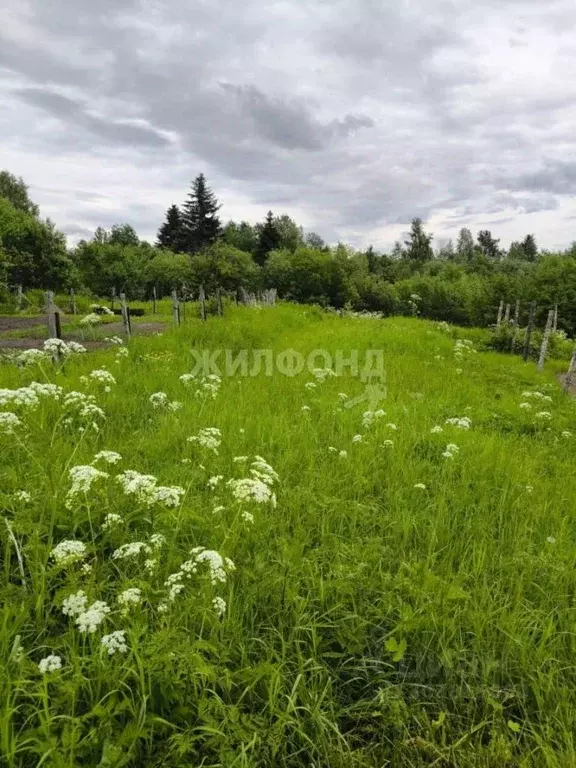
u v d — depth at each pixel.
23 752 1.94
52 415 5.10
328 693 2.47
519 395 10.08
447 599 2.95
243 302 27.22
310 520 3.80
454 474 5.17
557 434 7.48
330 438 5.77
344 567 3.11
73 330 16.61
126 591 2.30
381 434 6.02
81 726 1.88
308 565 3.14
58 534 3.13
